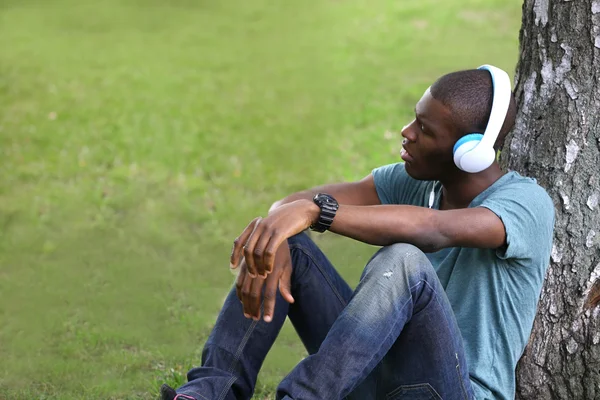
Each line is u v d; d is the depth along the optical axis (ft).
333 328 10.11
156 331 18.43
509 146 13.10
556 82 12.62
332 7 62.18
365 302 9.98
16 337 18.20
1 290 20.80
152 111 38.27
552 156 12.60
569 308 12.46
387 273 9.97
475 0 58.49
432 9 57.67
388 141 33.47
